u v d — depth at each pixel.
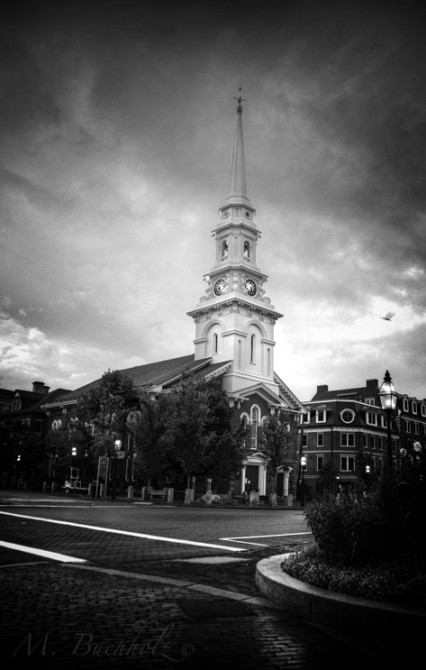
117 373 42.84
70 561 9.50
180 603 6.79
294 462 51.62
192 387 36.84
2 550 10.45
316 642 5.63
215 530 16.77
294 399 53.22
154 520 19.45
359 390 72.19
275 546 13.15
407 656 5.37
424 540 7.51
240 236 54.19
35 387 74.44
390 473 8.09
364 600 6.19
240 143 58.28
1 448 51.75
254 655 5.14
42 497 33.81
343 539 7.68
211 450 37.19
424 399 74.06
